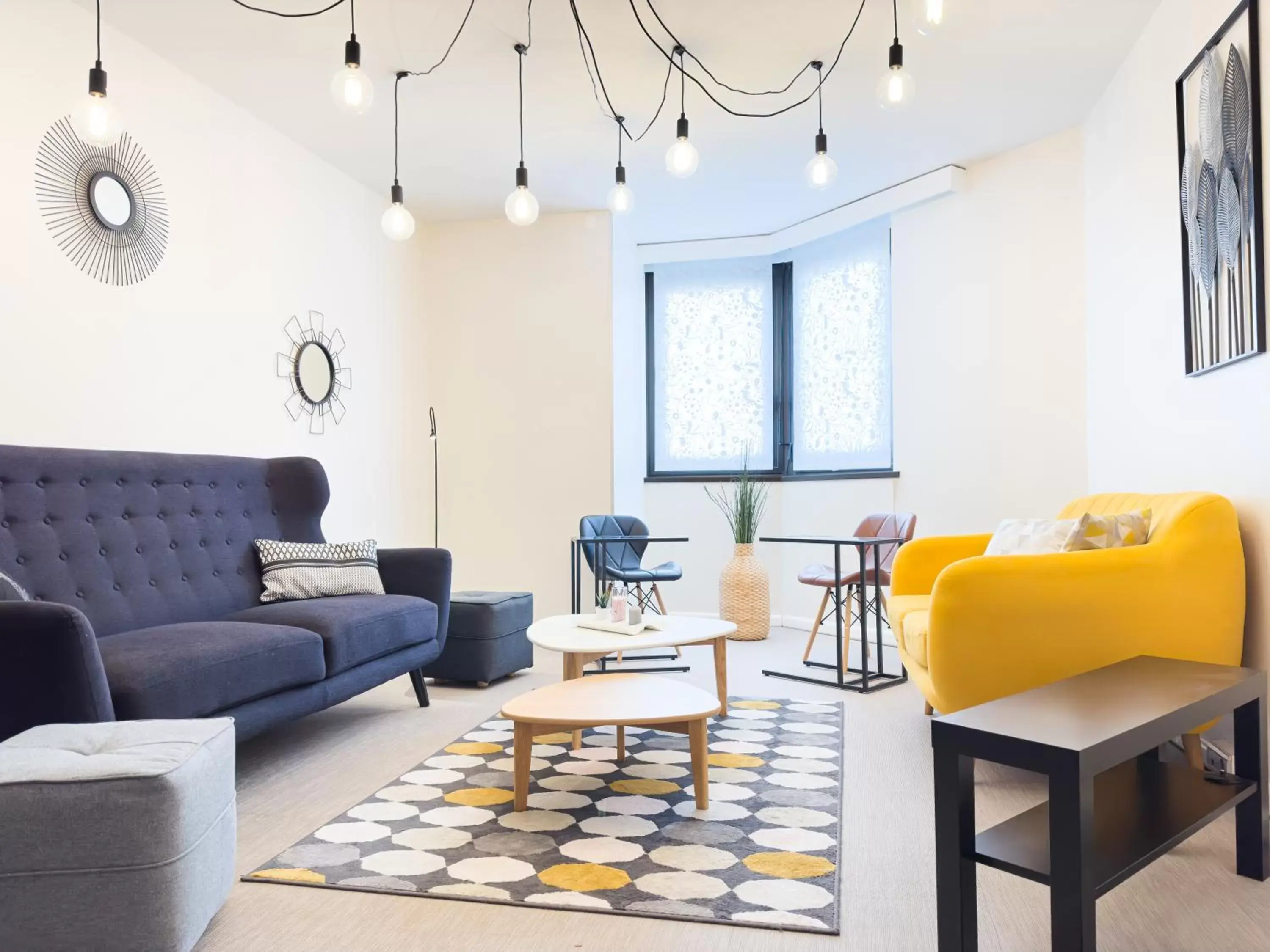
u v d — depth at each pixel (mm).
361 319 4941
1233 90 2506
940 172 4777
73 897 1491
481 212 5488
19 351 2895
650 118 4105
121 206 3279
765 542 5914
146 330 3422
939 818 1445
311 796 2502
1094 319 4102
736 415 6172
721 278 6207
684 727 2395
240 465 3635
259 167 4090
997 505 4652
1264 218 2357
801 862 1966
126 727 1780
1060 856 1308
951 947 1425
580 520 5152
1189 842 2107
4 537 2551
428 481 5605
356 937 1655
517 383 5582
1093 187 4094
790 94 3873
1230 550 2459
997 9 3223
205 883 1643
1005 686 2465
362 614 3197
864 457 5547
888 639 5262
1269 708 2359
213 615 3215
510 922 1711
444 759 2861
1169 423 3221
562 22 3254
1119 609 2447
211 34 3332
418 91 3814
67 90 3070
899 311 5191
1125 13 3270
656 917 1720
